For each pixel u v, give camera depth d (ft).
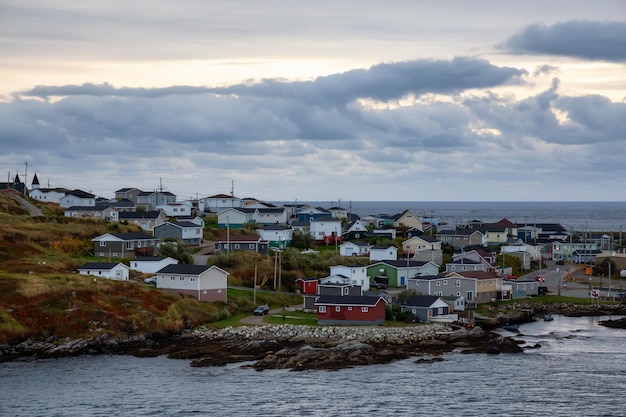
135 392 280.92
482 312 439.22
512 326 410.11
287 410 259.60
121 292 394.11
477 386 285.23
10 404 268.00
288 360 318.04
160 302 394.32
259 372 306.96
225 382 292.40
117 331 361.71
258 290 463.42
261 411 258.78
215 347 346.95
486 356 333.21
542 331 397.19
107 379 298.35
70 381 295.69
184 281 417.90
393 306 404.57
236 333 364.58
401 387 284.20
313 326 372.99
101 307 374.22
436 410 258.37
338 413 255.91
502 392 277.64
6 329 345.92
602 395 273.54
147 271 466.29
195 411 258.78
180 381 294.66
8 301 363.97
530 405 262.88
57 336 350.23
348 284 437.58
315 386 285.84
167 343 357.00
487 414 253.85
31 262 437.58
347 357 320.50
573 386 285.02
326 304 382.42
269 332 363.56
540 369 309.63
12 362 325.01
